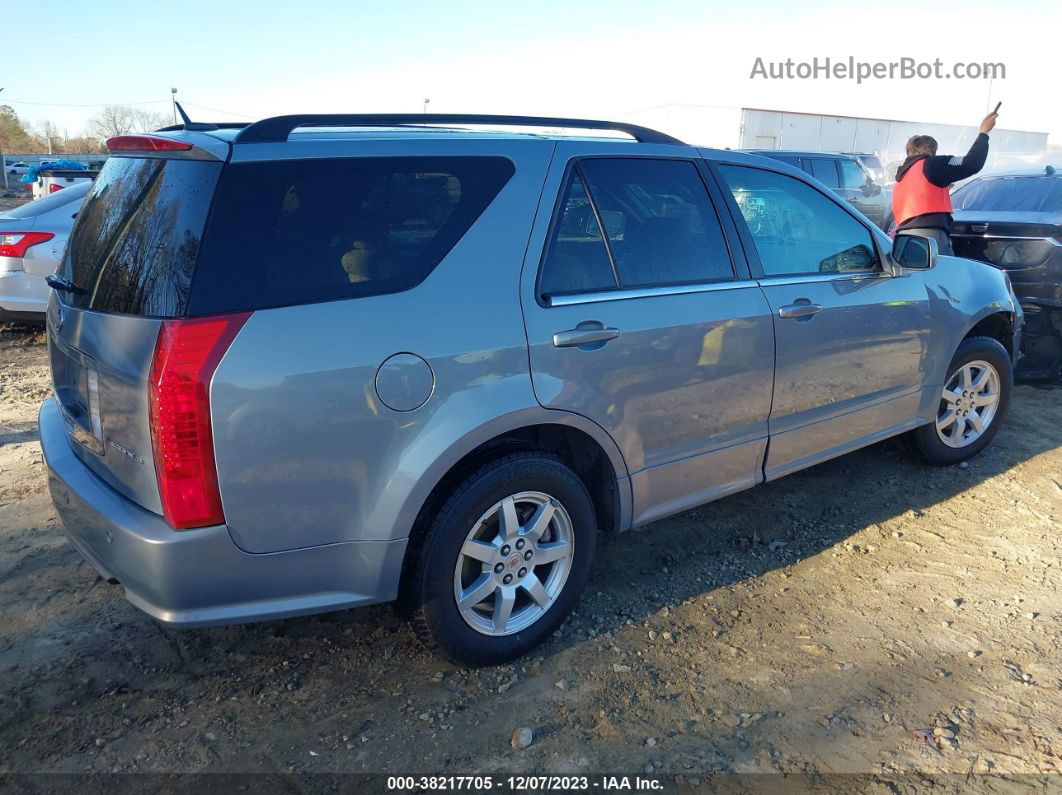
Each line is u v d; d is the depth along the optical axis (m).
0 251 7.70
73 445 2.91
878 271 4.09
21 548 3.82
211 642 3.13
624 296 3.07
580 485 3.04
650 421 3.19
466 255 2.73
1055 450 5.13
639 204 3.24
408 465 2.57
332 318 2.45
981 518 4.22
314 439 2.43
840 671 2.99
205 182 2.40
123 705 2.78
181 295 2.30
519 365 2.77
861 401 4.07
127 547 2.40
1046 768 2.52
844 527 4.13
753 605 3.43
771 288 3.55
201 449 2.30
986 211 7.23
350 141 2.63
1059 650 3.12
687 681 2.94
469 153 2.83
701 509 4.30
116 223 2.66
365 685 2.91
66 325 2.76
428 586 2.73
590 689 2.89
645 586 3.57
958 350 4.57
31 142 82.06
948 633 3.23
